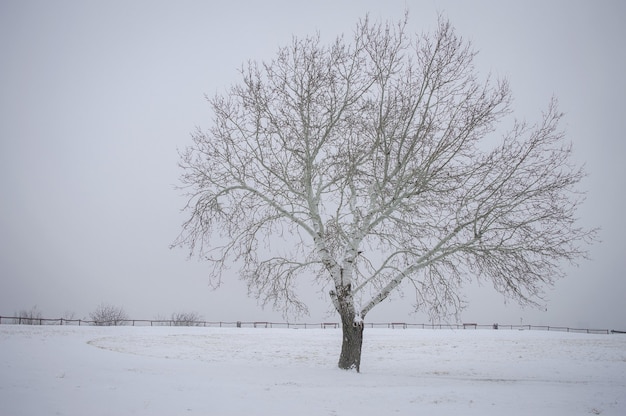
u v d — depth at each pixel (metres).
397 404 9.17
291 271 17.42
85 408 7.68
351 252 16.59
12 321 56.50
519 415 8.41
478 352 26.66
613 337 41.78
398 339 36.19
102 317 63.97
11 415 7.05
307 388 10.89
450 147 15.89
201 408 8.03
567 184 15.48
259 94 17.05
